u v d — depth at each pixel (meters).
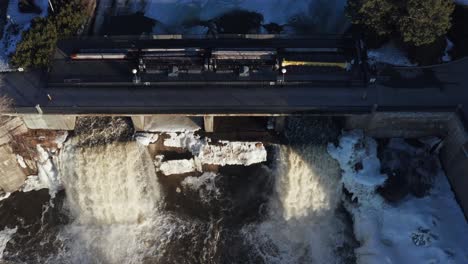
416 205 59.53
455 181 59.34
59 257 62.44
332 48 63.56
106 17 70.56
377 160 60.84
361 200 60.88
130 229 63.41
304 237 62.00
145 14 70.88
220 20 69.88
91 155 62.28
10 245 63.12
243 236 62.44
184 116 64.12
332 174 61.25
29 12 70.69
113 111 60.22
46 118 61.69
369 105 59.50
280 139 62.28
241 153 62.31
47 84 62.72
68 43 66.00
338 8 69.88
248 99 60.50
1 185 64.31
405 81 61.16
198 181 64.44
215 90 61.47
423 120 59.69
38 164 64.12
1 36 68.62
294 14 69.88
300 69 62.28
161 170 63.91
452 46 62.72
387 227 59.19
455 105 59.19
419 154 61.47
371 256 58.22
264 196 63.62
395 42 62.91
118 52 64.31
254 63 62.41
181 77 62.38
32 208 64.88
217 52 62.25
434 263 55.78
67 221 64.50
